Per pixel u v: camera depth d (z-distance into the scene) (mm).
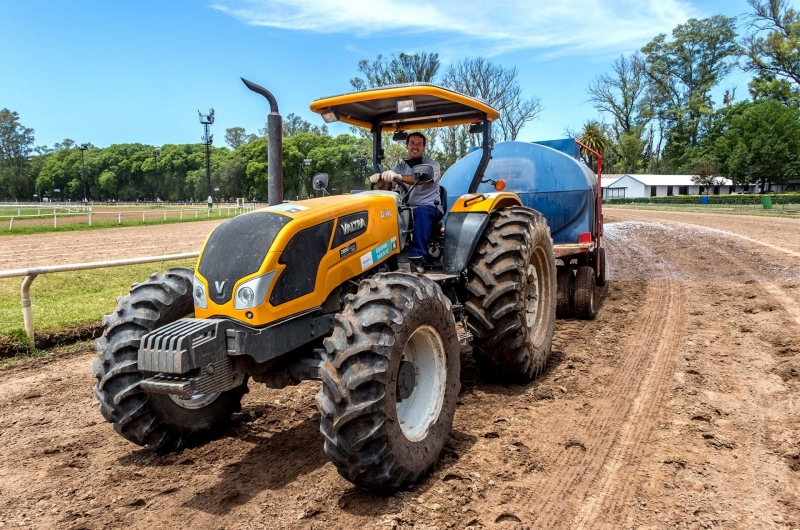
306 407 4852
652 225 23516
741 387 5043
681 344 6441
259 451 4035
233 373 3396
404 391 3457
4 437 4348
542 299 5648
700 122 71875
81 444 4215
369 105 5012
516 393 5027
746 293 9195
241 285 3359
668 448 3908
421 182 4773
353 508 3242
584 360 5957
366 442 3117
